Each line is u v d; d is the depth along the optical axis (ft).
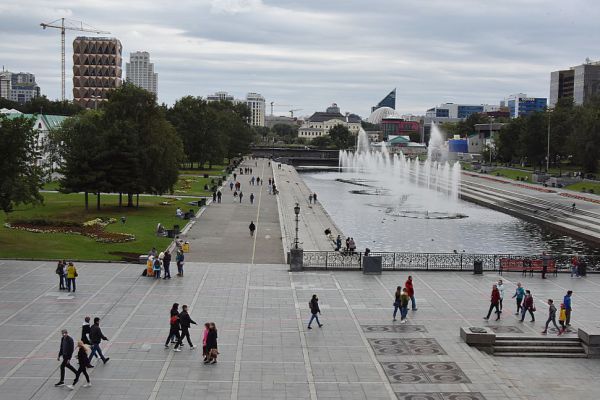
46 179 500.33
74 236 260.42
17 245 236.22
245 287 186.39
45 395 108.17
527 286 196.34
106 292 176.96
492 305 158.10
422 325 152.56
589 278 208.95
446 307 169.17
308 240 285.84
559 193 522.47
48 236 256.52
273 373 120.47
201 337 140.67
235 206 408.05
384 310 165.07
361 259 221.66
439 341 140.87
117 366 122.42
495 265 220.43
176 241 233.14
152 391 110.73
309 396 110.11
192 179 587.27
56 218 313.32
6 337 137.90
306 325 150.92
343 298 176.35
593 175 640.99
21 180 233.76
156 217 335.06
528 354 138.41
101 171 345.72
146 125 379.96
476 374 121.49
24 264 209.36
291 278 199.31
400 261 232.32
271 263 223.71
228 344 136.36
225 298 173.58
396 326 151.43
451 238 346.95
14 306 161.48
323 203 500.33
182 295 175.63
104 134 348.18
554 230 385.70
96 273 200.03
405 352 133.39
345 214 434.71
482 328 142.41
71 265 175.83
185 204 402.72
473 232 371.15
